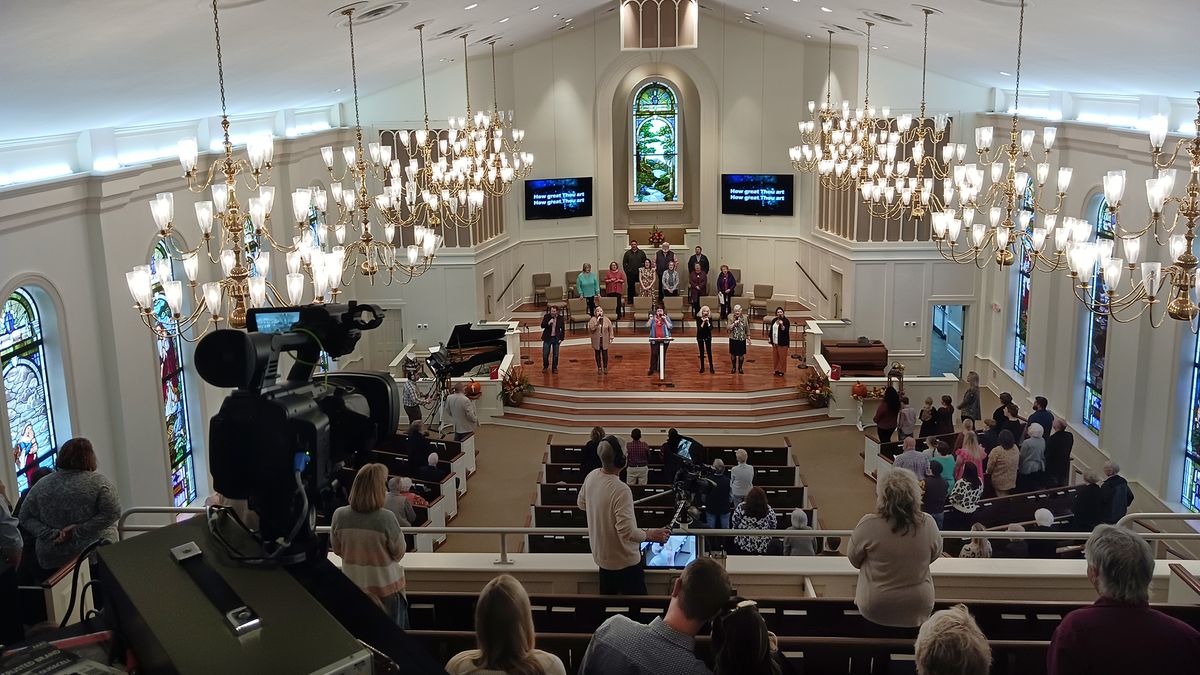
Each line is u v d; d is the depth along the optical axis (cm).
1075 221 957
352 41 1345
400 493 1225
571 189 2684
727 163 2681
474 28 1783
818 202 2506
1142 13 895
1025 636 638
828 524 1522
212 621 233
